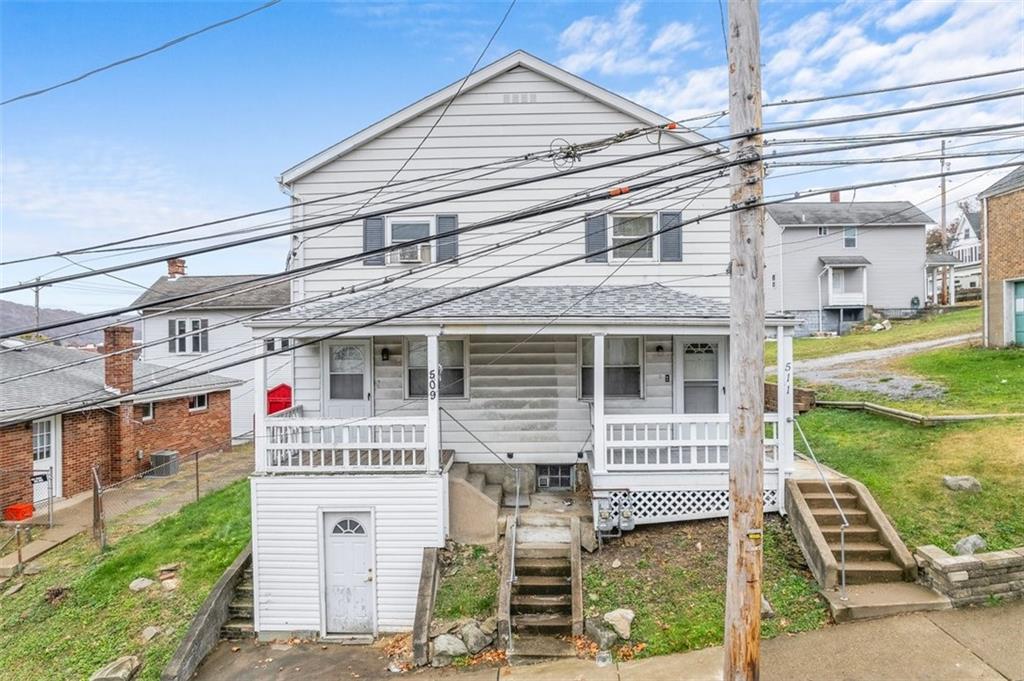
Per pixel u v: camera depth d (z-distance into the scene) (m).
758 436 5.48
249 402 23.08
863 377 17.66
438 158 12.27
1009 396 13.54
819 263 32.06
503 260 12.37
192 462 19.27
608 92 12.15
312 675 7.89
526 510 10.57
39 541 12.12
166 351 22.80
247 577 9.83
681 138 12.12
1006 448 10.06
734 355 5.54
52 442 14.89
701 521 9.94
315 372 12.00
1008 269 17.72
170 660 7.91
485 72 12.17
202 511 12.81
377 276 12.24
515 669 7.34
